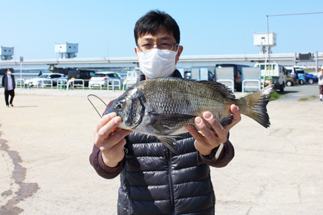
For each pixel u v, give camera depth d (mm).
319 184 4633
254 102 2191
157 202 2133
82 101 18797
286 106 14656
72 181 4922
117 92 25297
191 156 2146
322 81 17047
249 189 4496
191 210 2115
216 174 5148
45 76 37719
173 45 2379
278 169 5344
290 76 35219
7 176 5133
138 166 2160
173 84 1919
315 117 11070
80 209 3957
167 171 2148
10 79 15547
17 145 7227
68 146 7148
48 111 13727
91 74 37375
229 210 3861
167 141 1903
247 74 21156
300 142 7277
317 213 3734
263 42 45406
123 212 2230
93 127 9625
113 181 4961
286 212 3773
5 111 13719
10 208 3973
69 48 103312
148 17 2330
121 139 1863
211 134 1805
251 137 7871
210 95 2018
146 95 1856
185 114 1912
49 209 3953
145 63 2361
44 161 5961
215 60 61594
